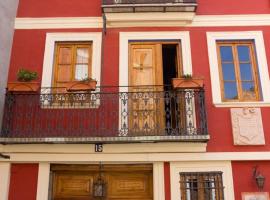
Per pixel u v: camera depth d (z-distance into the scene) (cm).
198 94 792
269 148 782
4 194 761
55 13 902
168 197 762
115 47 870
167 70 1021
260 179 758
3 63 831
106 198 791
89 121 802
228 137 793
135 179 802
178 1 864
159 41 880
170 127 777
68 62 875
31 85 792
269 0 899
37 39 882
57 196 793
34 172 783
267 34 872
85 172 805
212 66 846
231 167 776
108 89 836
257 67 851
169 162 779
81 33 884
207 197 760
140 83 855
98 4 910
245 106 810
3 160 779
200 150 774
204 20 884
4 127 769
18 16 902
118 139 759
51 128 797
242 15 887
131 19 877
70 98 812
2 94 816
